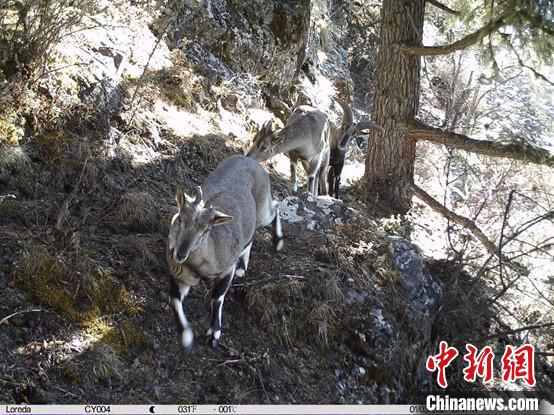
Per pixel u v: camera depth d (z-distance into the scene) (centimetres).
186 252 230
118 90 375
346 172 607
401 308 343
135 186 339
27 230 280
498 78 471
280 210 370
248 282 312
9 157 301
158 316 279
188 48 508
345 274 336
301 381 290
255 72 572
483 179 619
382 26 529
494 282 465
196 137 413
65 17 360
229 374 273
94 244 291
